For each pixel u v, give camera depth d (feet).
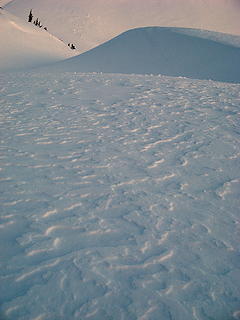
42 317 8.63
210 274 10.46
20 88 34.09
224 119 26.00
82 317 8.73
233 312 9.22
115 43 107.55
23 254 10.62
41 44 143.64
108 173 16.46
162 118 25.66
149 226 12.53
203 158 18.90
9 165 16.53
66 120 24.17
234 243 11.95
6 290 9.30
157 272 10.37
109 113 26.32
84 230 12.01
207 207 14.12
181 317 8.97
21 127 22.21
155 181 16.01
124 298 9.37
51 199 13.80
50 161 17.34
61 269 10.14
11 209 12.92
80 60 101.24
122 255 10.94
